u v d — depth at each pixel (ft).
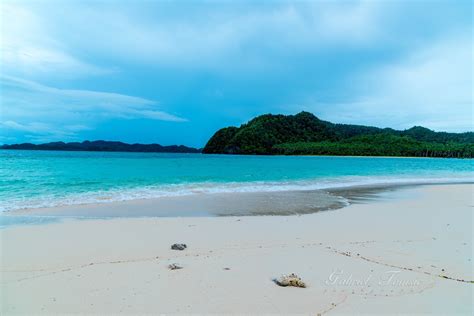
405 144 483.10
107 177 83.10
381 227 32.40
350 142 537.65
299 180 87.25
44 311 14.60
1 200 48.14
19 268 20.18
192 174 101.04
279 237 28.25
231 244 25.94
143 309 14.74
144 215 39.04
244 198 53.88
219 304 15.25
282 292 16.62
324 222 34.86
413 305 15.43
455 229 31.55
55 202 47.32
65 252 23.54
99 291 16.61
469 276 19.03
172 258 22.12
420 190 68.13
